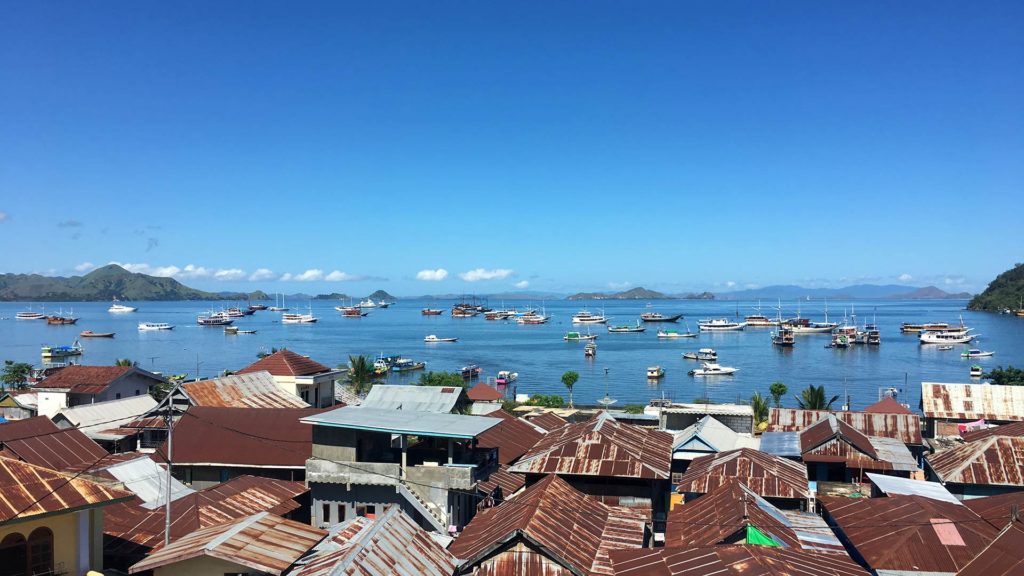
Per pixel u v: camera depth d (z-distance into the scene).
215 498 36.00
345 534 30.55
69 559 27.00
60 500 25.92
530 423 59.16
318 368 72.44
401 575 25.78
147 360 186.88
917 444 58.84
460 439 39.53
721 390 141.00
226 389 58.62
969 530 31.86
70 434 42.97
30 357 190.25
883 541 31.62
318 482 40.00
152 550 30.92
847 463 49.81
